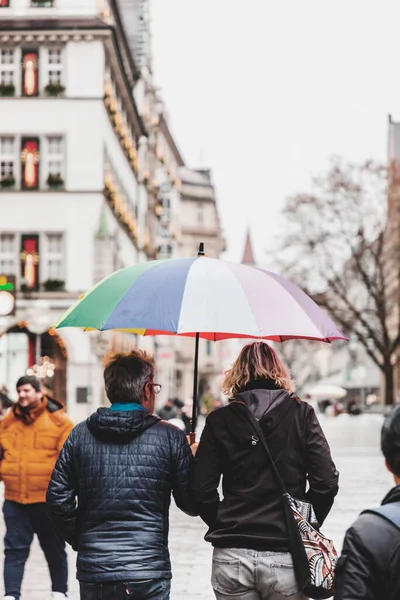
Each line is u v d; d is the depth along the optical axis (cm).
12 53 4653
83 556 566
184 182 11675
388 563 357
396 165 5866
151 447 574
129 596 552
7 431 952
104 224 4519
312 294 5794
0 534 1454
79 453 579
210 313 609
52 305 4531
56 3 4622
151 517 569
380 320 6038
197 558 1312
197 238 11706
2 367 4488
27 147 4628
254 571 546
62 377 4481
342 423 6144
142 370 587
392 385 6069
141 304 614
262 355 591
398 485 374
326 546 548
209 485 569
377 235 5788
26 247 4594
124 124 5684
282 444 565
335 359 12475
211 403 5288
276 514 554
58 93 4616
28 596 1031
